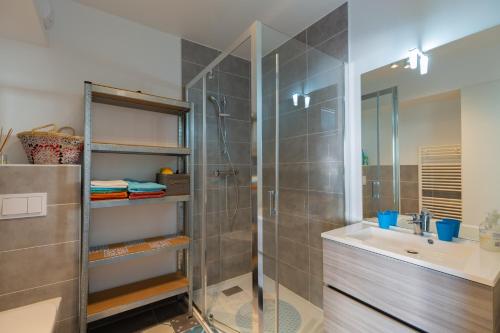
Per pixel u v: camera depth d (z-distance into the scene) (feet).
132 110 6.20
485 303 2.64
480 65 3.77
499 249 3.41
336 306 4.25
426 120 4.42
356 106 5.48
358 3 5.38
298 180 5.70
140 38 6.31
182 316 5.97
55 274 4.48
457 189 4.07
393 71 4.83
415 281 3.22
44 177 4.39
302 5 5.71
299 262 5.66
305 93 5.65
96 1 5.49
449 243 3.79
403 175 4.78
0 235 4.04
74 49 5.47
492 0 3.62
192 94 6.73
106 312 4.86
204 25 6.41
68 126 5.36
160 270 6.50
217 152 6.26
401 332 3.34
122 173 6.01
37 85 5.08
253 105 4.86
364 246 3.80
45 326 3.31
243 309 5.45
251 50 4.85
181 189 6.00
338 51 5.81
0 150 4.45
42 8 4.27
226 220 6.06
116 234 5.91
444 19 4.10
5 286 4.07
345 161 5.64
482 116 3.78
